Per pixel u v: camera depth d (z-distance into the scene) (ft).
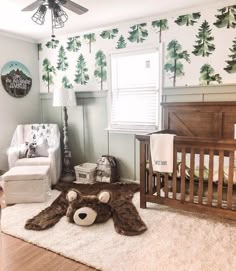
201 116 10.23
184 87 10.53
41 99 14.85
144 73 11.50
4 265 5.94
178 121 10.76
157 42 10.89
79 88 13.35
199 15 9.89
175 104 10.71
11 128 13.37
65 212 8.59
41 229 7.50
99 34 12.32
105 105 12.62
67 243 6.80
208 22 9.76
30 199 9.52
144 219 8.11
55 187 11.39
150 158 8.52
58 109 14.26
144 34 11.14
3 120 12.92
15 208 9.05
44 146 12.26
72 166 14.12
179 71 10.59
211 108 9.97
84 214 7.68
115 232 7.36
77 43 13.06
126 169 12.45
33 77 14.38
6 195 9.42
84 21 11.25
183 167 8.04
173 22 10.44
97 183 11.98
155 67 11.18
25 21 10.94
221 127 9.84
